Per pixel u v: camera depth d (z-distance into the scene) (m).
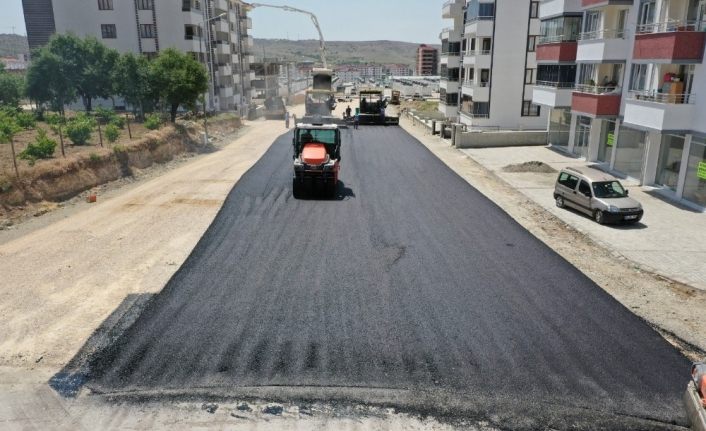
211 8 70.25
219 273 14.70
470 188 25.27
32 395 9.45
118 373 10.09
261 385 9.75
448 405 9.22
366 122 51.91
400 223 19.44
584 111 29.38
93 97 55.78
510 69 46.97
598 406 9.20
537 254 16.44
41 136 27.22
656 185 24.89
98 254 16.09
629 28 26.11
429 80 132.00
